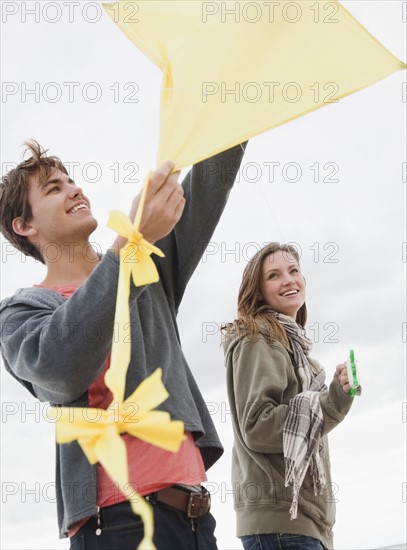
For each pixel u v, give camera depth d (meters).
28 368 1.27
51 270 1.58
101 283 1.24
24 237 1.66
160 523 1.27
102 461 0.83
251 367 2.06
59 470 1.37
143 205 1.21
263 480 1.99
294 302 2.29
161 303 1.50
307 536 1.94
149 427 0.85
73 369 1.23
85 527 1.27
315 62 1.33
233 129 1.27
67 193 1.60
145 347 1.40
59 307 1.29
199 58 1.35
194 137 1.28
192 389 1.51
